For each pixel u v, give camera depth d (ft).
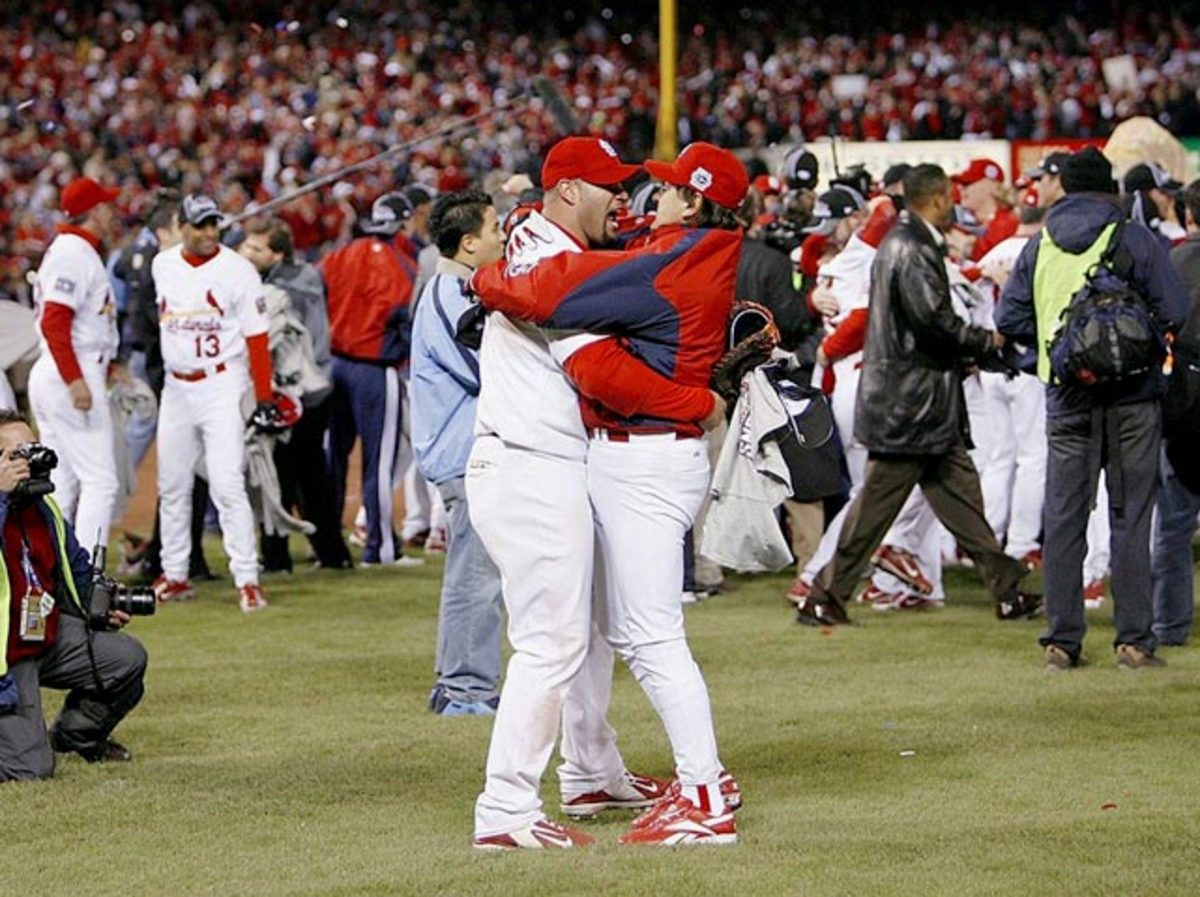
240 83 437.99
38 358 140.56
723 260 74.49
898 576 131.34
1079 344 102.32
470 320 89.30
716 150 75.56
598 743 80.84
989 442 148.46
